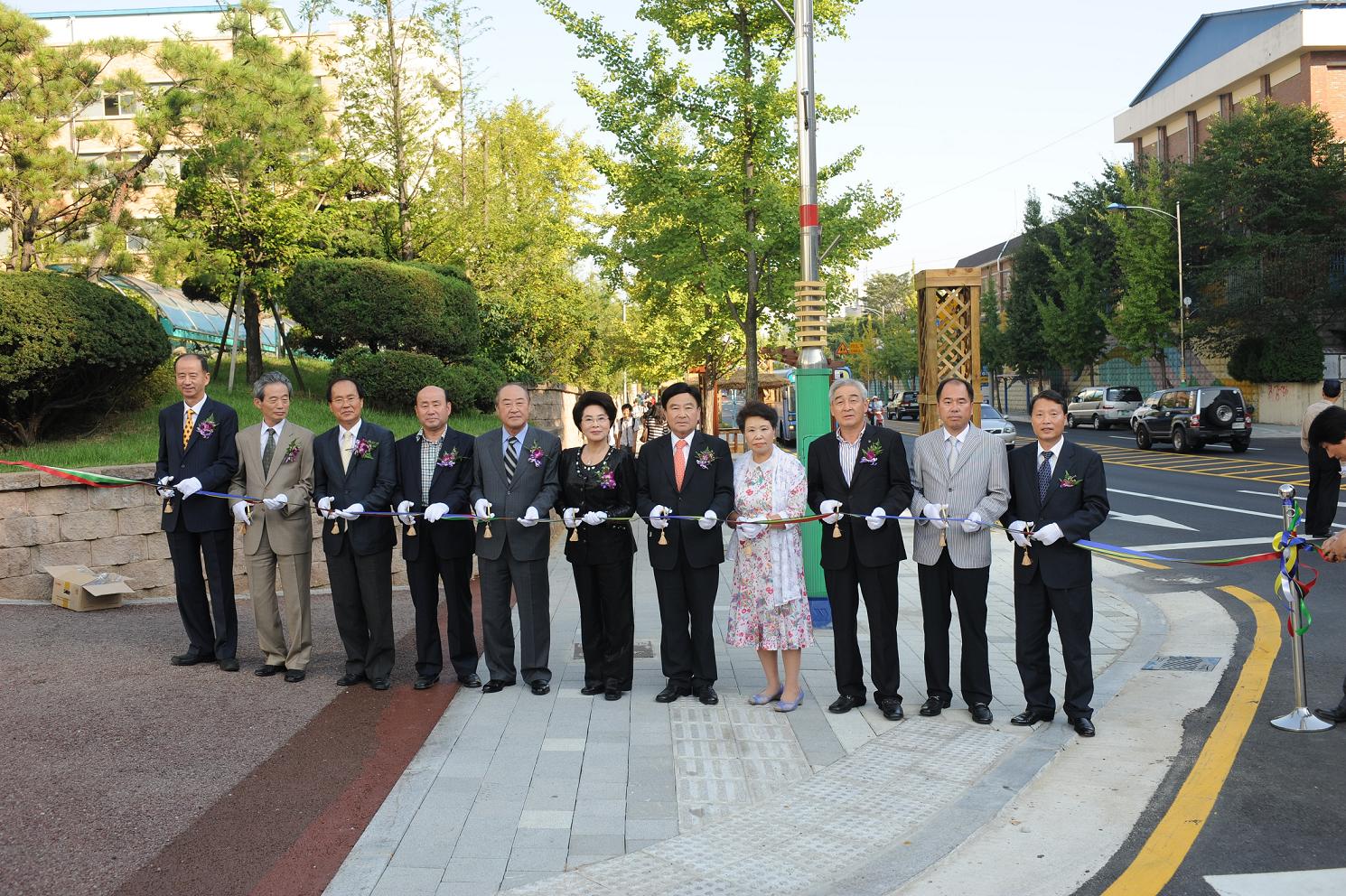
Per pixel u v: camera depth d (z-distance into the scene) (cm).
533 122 2975
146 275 1446
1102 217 4684
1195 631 795
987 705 582
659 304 1838
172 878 383
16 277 975
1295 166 3691
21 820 433
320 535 1025
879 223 1564
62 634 772
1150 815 441
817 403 846
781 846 413
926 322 1444
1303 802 450
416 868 392
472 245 2219
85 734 546
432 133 2198
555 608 931
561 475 651
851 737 554
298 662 670
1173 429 2739
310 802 459
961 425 588
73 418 1111
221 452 680
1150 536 1302
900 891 376
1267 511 1454
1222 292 3900
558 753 527
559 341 2472
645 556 1235
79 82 1324
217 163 1516
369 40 1958
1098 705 606
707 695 619
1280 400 3769
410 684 667
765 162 1576
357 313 1547
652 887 377
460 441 661
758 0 1505
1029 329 5438
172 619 840
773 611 596
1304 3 4509
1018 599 573
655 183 1547
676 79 1548
